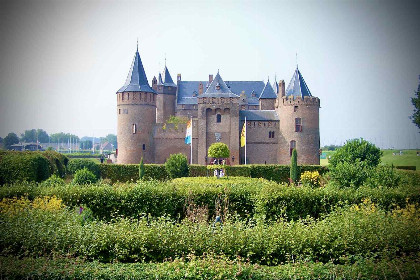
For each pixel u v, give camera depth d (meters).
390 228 14.02
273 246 13.31
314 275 11.35
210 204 22.28
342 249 13.31
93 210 21.55
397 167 53.62
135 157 64.50
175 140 66.69
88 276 11.35
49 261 11.93
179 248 13.33
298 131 62.22
